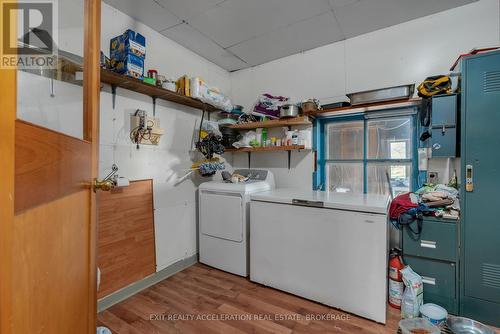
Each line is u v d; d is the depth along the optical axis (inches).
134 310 73.9
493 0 78.4
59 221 23.6
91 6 35.9
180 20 89.7
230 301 78.5
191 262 107.8
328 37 102.5
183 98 96.6
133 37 75.7
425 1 80.1
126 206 83.1
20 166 16.6
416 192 85.8
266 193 94.3
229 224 97.2
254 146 116.7
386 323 66.7
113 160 80.0
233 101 137.1
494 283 65.3
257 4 81.3
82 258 30.8
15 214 16.0
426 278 73.1
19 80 22.2
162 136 96.6
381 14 87.0
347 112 100.0
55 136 22.7
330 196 85.7
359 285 69.5
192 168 106.2
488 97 66.2
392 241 91.7
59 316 23.8
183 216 105.1
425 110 80.2
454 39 83.9
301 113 105.0
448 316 67.1
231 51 114.2
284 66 120.4
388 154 100.1
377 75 97.7
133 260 84.7
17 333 16.5
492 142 65.7
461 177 69.3
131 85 80.4
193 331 64.7
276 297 80.5
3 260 15.0
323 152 114.6
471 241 67.9
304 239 78.7
